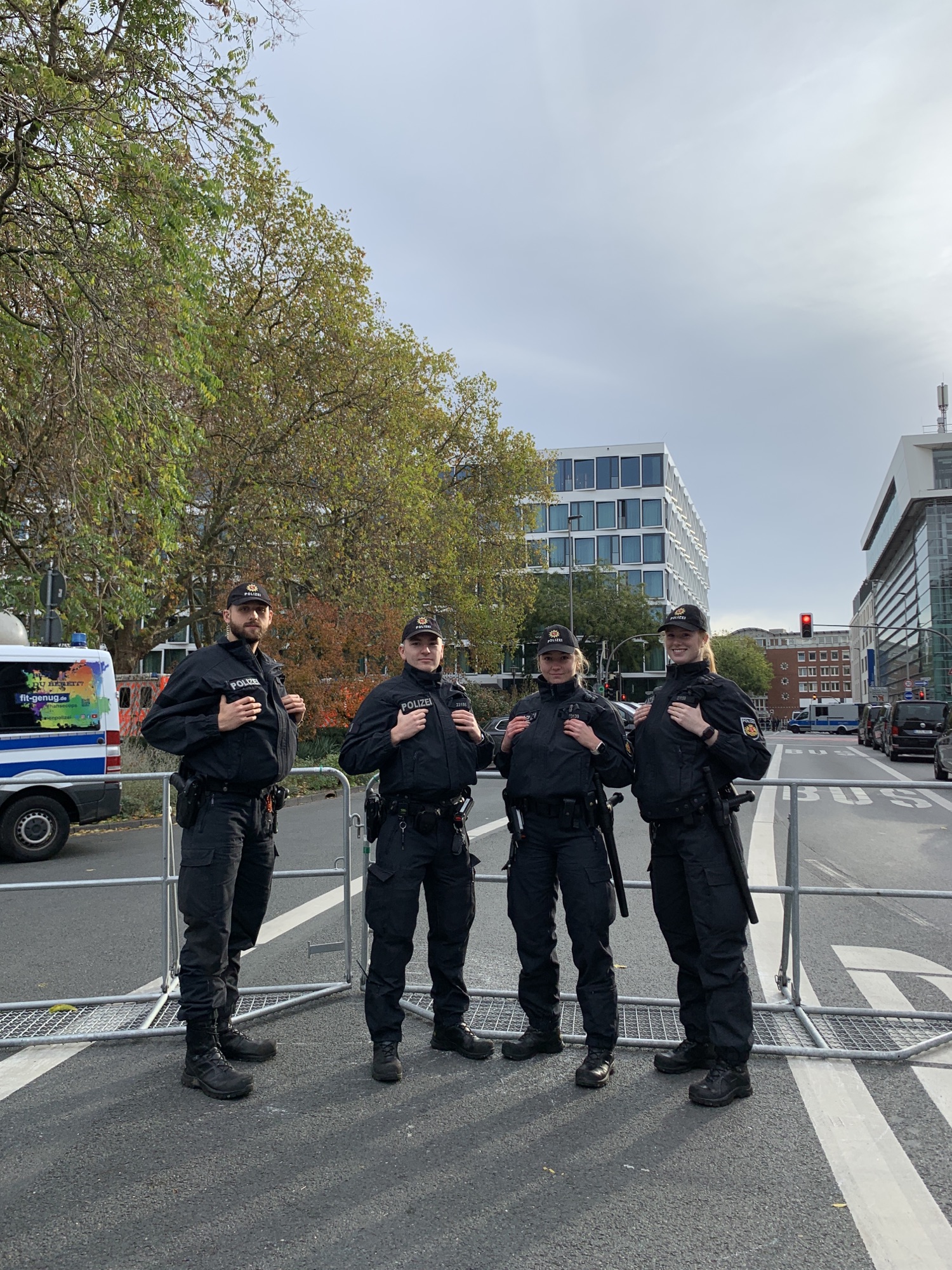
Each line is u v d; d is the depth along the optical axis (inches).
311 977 208.4
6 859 389.4
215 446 798.5
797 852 186.4
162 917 195.0
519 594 1558.8
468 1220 109.8
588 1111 139.6
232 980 164.7
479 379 1473.9
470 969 213.8
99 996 196.4
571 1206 112.7
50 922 262.1
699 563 4008.4
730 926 147.0
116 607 567.2
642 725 159.0
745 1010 145.1
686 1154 125.7
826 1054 161.3
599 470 2817.4
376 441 891.4
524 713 166.4
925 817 214.7
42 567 559.8
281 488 821.2
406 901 155.7
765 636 6269.7
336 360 834.8
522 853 161.5
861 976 204.8
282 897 295.7
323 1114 138.8
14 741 380.5
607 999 153.7
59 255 420.5
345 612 845.8
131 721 751.1
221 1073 146.9
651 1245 104.8
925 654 2758.4
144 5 441.7
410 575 960.3
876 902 275.3
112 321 440.5
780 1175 120.3
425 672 167.3
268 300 826.8
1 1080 153.7
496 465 1480.1
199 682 156.4
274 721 160.4
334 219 825.5
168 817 198.1
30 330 467.5
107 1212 112.2
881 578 4291.3
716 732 150.1
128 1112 140.6
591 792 157.9
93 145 424.2
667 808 152.3
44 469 517.0
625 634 2082.9
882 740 1241.4
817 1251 103.7
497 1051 167.2
